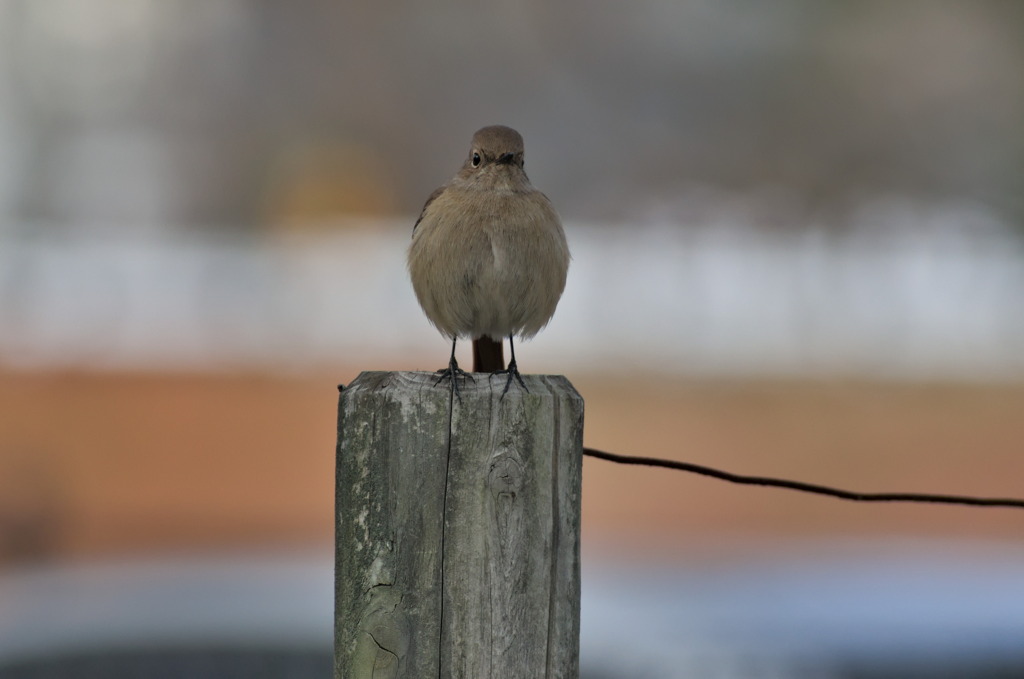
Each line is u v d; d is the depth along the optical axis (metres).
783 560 9.96
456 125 41.44
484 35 41.53
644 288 23.62
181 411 16.97
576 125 40.31
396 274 23.78
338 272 23.86
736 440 16.75
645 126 39.66
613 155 39.41
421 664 3.68
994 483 14.84
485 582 3.70
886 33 36.47
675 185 37.88
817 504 14.02
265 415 17.14
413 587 3.70
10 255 24.58
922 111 35.97
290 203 39.41
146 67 40.69
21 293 22.56
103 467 14.62
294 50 41.53
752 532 12.35
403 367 20.08
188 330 21.52
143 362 19.59
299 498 14.02
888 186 35.34
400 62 41.66
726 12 38.50
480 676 3.69
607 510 13.69
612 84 40.25
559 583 3.71
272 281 23.56
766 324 23.16
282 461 15.31
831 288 24.39
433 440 3.72
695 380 20.16
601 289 23.41
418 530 3.71
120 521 12.84
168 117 40.34
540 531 3.71
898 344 22.55
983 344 22.83
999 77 35.62
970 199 33.94
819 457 16.03
